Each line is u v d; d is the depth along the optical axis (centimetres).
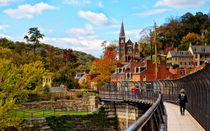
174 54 10794
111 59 8844
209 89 1133
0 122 2855
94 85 8112
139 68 6247
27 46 10119
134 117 4103
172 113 1897
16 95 3494
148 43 12838
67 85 6631
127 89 4328
